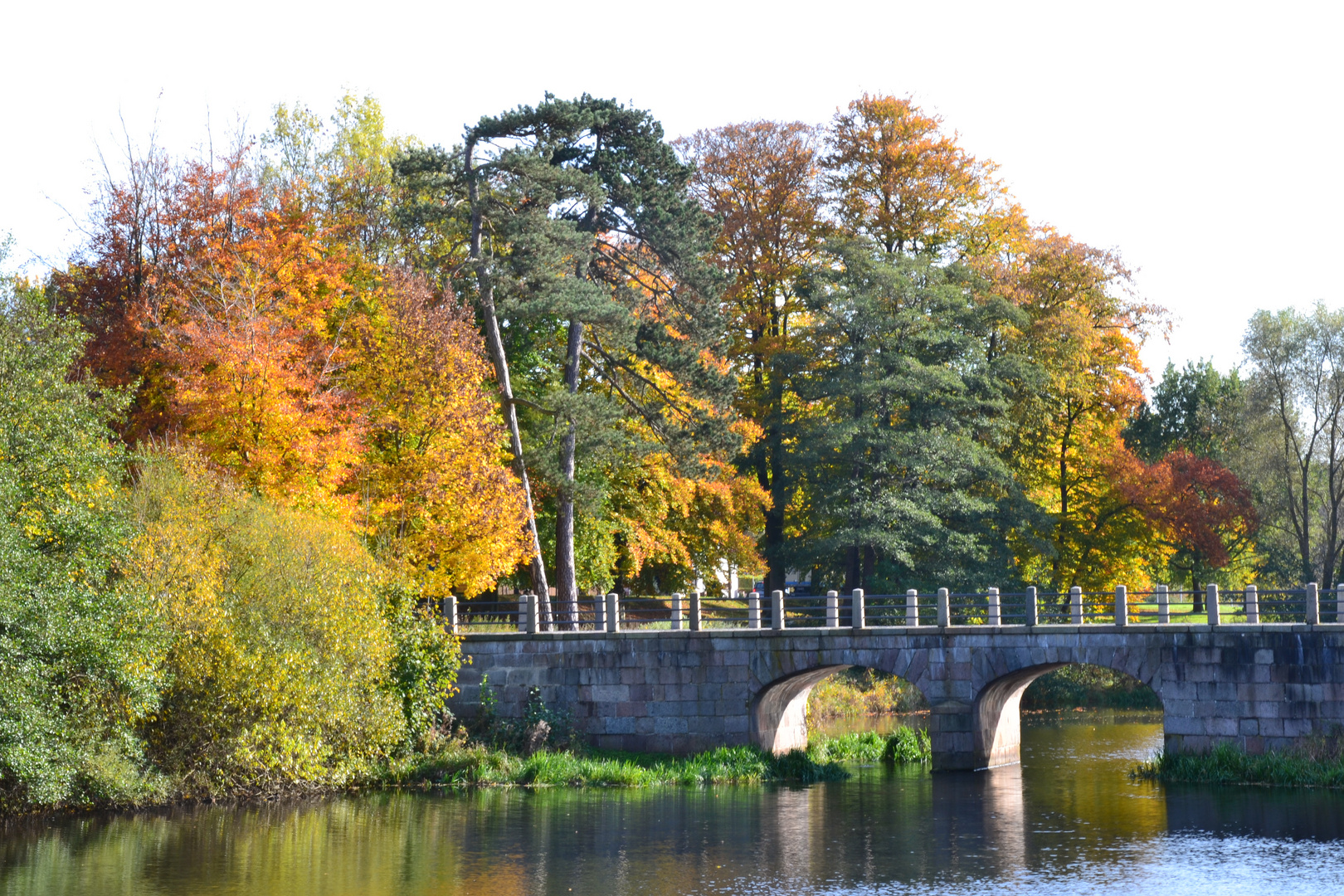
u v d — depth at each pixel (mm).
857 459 49188
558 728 35812
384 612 33781
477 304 40344
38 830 25812
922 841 25562
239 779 29766
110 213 40406
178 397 34594
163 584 28109
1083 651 33844
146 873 22422
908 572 50438
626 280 43812
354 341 39812
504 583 50344
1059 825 27172
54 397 27031
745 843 25453
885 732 44500
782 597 36062
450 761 33188
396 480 37281
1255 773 31812
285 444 34656
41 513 26141
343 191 48906
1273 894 21078
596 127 41531
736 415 45531
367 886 21656
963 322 50906
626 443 40406
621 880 22203
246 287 37281
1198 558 62250
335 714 30625
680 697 35781
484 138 40188
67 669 25938
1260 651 32438
